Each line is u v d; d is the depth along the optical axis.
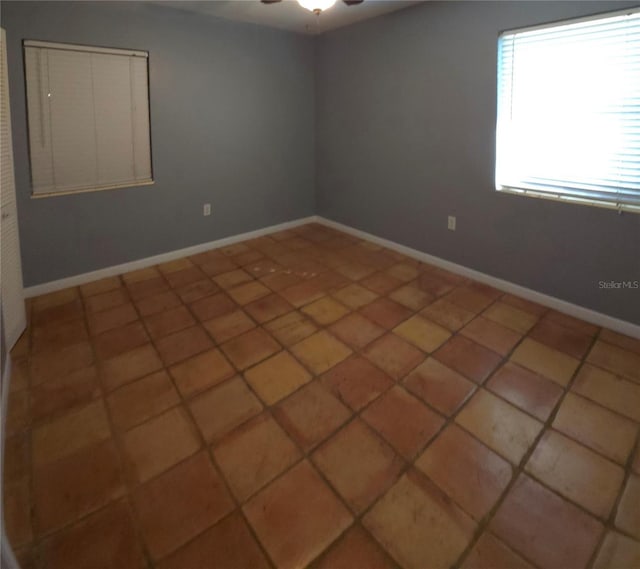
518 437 1.68
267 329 2.53
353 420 1.78
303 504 1.40
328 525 1.33
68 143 2.93
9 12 2.53
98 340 2.40
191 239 3.78
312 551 1.25
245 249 3.94
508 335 2.44
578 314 2.63
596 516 1.35
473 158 3.02
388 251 3.86
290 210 4.49
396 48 3.35
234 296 2.98
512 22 2.57
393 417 1.79
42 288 3.02
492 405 1.86
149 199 3.42
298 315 2.70
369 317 2.67
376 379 2.05
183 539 1.29
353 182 4.12
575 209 2.53
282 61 3.96
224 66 3.58
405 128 3.46
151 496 1.43
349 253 3.82
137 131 3.22
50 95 2.78
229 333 2.48
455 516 1.36
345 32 3.76
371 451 1.62
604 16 2.17
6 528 1.31
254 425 1.75
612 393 1.93
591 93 2.32
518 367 2.13
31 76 2.68
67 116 2.88
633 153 2.22
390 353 2.27
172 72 3.29
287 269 3.47
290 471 1.53
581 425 1.74
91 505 1.40
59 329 2.52
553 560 1.22
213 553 1.25
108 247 3.29
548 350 2.28
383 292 3.03
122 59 3.02
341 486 1.47
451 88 3.03
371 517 1.36
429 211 3.45
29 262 2.94
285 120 4.16
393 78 3.45
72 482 1.48
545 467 1.54
